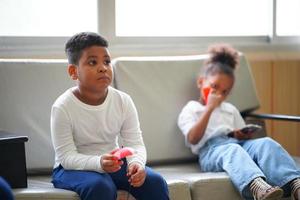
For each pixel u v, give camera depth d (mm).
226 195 2213
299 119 2654
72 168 1989
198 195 2170
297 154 3578
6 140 1951
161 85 2691
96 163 1925
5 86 2367
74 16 2951
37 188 1981
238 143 2535
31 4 2840
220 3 3396
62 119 2051
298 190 2158
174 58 2795
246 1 3475
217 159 2387
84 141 2115
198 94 2773
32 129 2365
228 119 2691
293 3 3598
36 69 2443
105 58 2105
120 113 2168
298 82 3574
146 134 2598
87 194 1862
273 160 2268
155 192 1979
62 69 2492
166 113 2666
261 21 3527
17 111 2359
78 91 2143
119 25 3090
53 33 2906
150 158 2592
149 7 3172
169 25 3244
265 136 2889
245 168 2209
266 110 3480
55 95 2441
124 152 1937
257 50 3432
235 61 2789
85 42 2092
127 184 2023
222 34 3418
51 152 2383
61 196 1886
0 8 2762
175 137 2666
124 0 3092
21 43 2777
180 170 2498
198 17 3332
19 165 1985
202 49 3252
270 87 3482
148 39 3129
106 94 2158
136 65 2662
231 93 2854
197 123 2535
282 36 3535
